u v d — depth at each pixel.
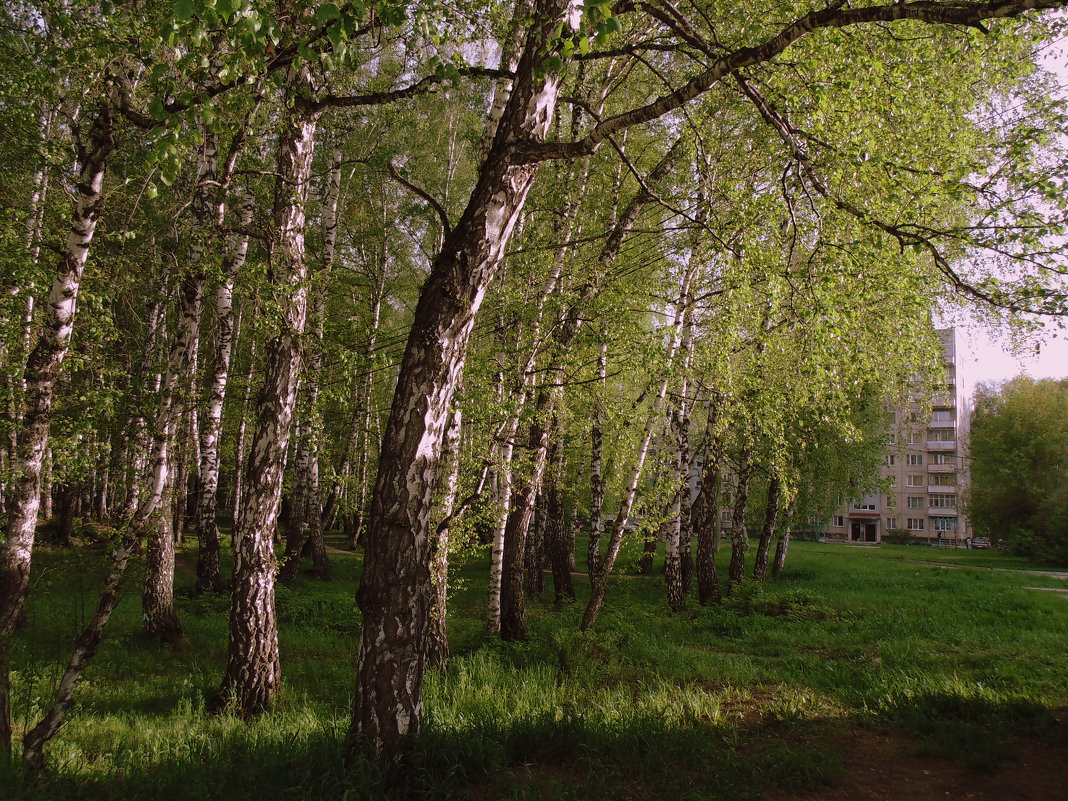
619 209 12.90
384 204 20.09
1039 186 6.12
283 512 35.78
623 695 7.72
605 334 9.70
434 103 18.64
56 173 7.01
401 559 5.07
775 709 7.12
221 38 4.45
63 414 7.60
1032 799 4.82
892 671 8.95
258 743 5.63
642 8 5.93
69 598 10.41
